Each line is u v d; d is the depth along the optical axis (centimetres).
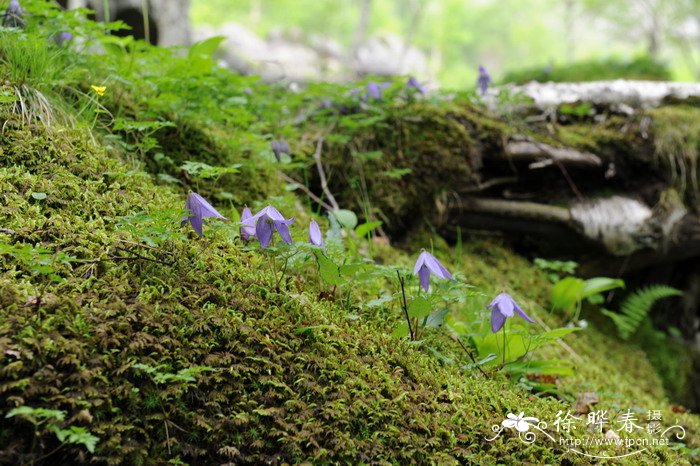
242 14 1352
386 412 164
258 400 161
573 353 215
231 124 211
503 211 234
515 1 1883
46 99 186
